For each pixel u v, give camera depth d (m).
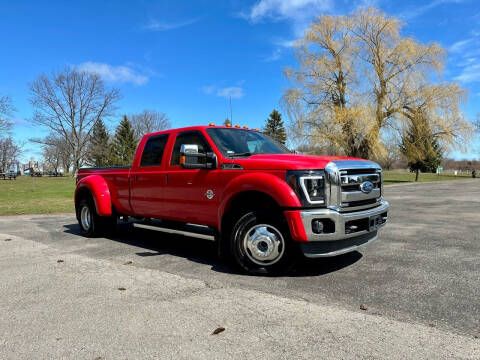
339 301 3.41
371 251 5.47
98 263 4.95
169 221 5.84
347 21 31.33
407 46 30.02
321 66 31.08
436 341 2.60
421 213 10.25
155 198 5.73
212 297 3.55
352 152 31.11
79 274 4.41
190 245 6.24
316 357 2.40
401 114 30.62
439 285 3.84
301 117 31.53
